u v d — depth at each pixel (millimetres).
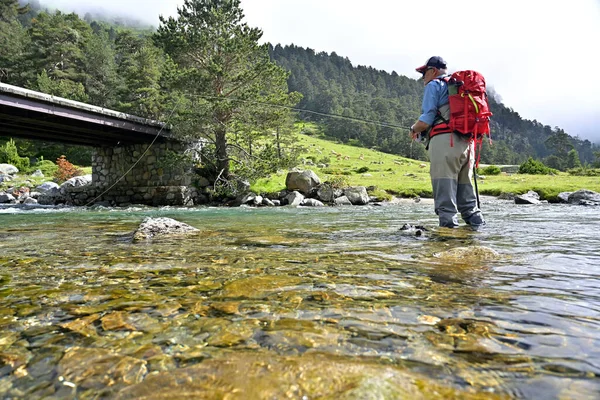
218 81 18578
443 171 4379
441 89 4336
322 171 35781
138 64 44562
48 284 1965
